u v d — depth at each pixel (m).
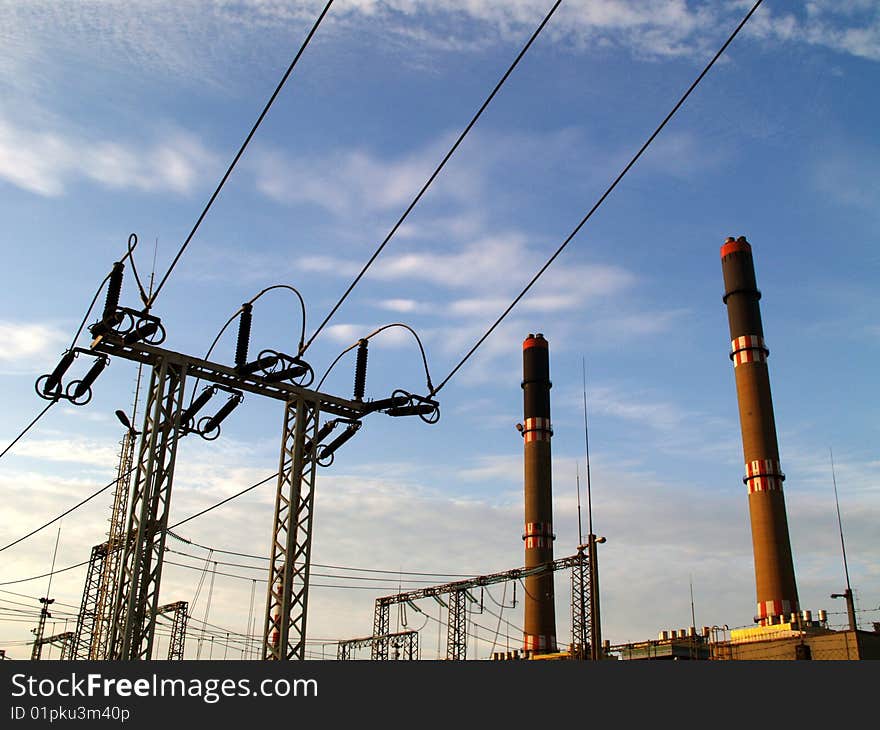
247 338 26.55
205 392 26.75
